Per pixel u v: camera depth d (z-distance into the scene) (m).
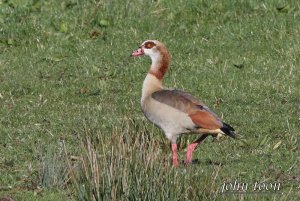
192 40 23.03
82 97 19.95
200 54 22.22
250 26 23.36
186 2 24.56
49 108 19.19
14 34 23.56
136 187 13.39
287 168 15.49
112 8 24.36
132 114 18.67
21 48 23.02
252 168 15.46
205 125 15.42
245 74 20.86
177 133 15.71
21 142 17.16
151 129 16.97
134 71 21.36
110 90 20.34
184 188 13.38
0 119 18.52
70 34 23.53
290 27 23.27
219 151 16.48
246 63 21.58
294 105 19.02
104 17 24.05
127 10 24.36
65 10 24.53
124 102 19.55
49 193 14.69
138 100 19.64
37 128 17.91
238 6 24.39
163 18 24.23
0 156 16.39
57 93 20.11
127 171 13.47
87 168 13.88
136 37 23.31
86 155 14.18
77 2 24.78
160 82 16.39
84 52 22.59
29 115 18.75
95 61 21.95
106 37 23.36
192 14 24.28
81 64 21.84
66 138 17.23
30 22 23.88
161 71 16.42
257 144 16.75
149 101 15.96
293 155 16.12
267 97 19.53
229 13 24.16
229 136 16.45
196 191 13.33
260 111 18.72
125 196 13.39
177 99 15.70
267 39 22.86
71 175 14.33
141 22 23.92
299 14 23.89
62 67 21.77
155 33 23.47
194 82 20.48
